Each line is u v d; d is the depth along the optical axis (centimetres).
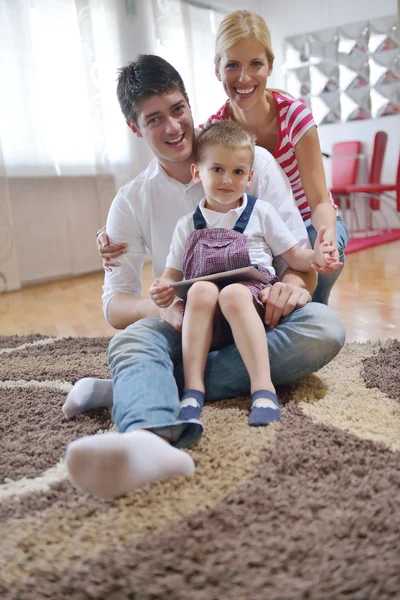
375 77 585
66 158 414
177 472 94
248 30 171
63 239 425
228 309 125
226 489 90
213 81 535
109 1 429
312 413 121
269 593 66
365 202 603
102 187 439
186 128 148
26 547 79
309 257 140
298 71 623
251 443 106
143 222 161
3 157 371
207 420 120
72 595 68
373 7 573
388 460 97
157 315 143
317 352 129
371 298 267
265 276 133
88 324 260
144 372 114
